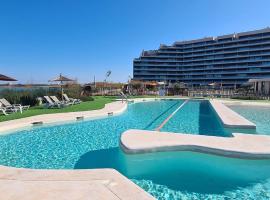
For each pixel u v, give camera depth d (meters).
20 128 10.93
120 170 6.48
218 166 6.80
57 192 4.19
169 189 5.38
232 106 24.89
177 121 15.27
